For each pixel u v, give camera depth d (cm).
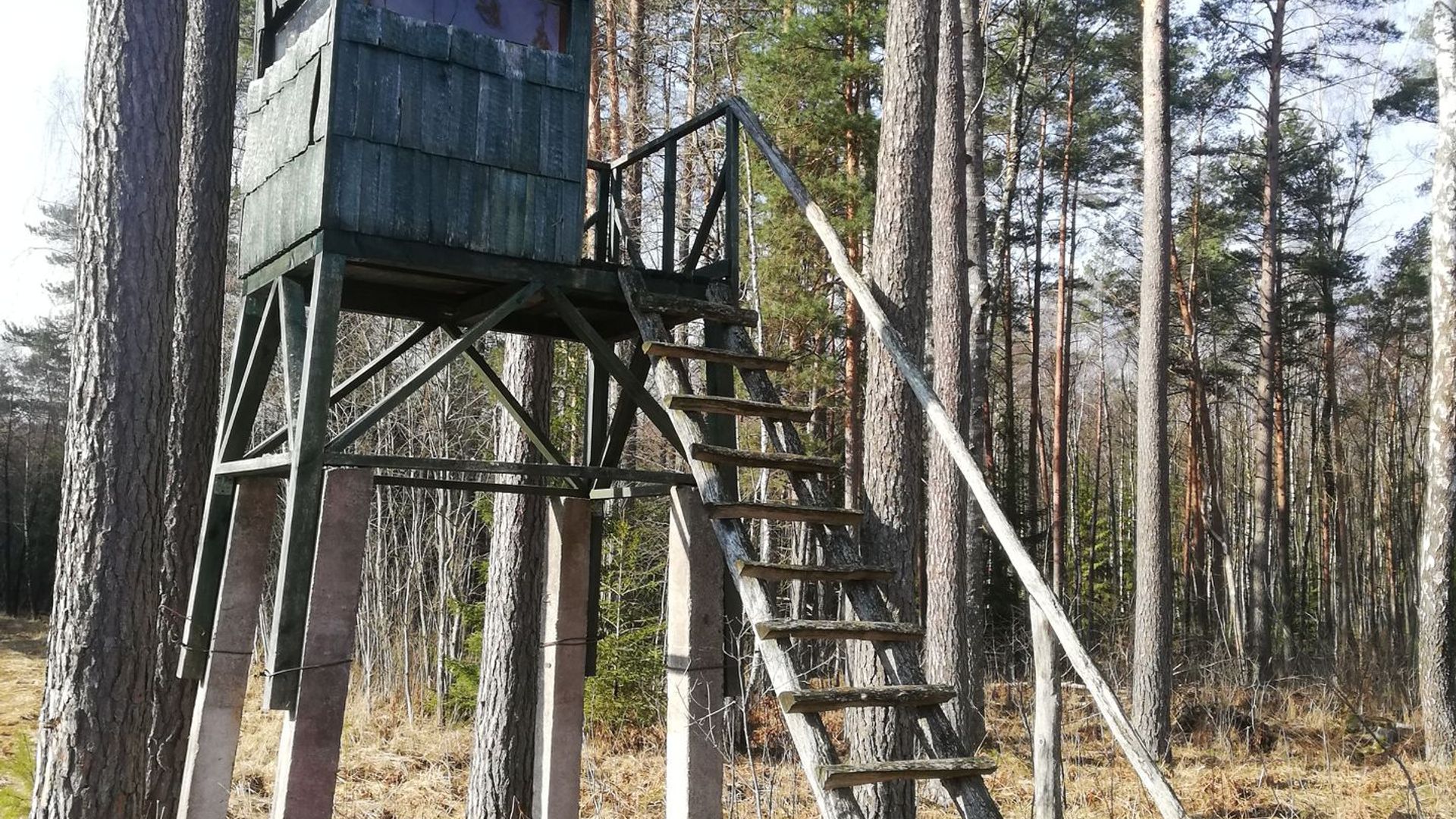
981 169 1320
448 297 668
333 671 477
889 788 577
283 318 538
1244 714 1392
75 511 616
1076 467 2998
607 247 693
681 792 562
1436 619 1188
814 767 398
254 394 585
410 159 521
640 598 1375
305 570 478
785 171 576
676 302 570
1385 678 1605
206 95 757
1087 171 2622
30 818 628
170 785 688
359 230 504
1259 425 2052
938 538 1066
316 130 513
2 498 3753
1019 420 3002
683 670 574
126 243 621
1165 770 1166
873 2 1675
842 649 1111
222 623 562
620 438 710
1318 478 3269
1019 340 2905
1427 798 1012
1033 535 2175
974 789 420
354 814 913
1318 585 3312
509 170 549
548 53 568
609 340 749
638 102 1590
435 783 1024
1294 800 1022
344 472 493
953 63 1008
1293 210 2641
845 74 1631
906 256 629
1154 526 1286
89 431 618
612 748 1170
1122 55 2219
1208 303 2731
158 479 634
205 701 554
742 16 1867
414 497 1534
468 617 1324
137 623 621
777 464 507
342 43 508
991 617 2044
